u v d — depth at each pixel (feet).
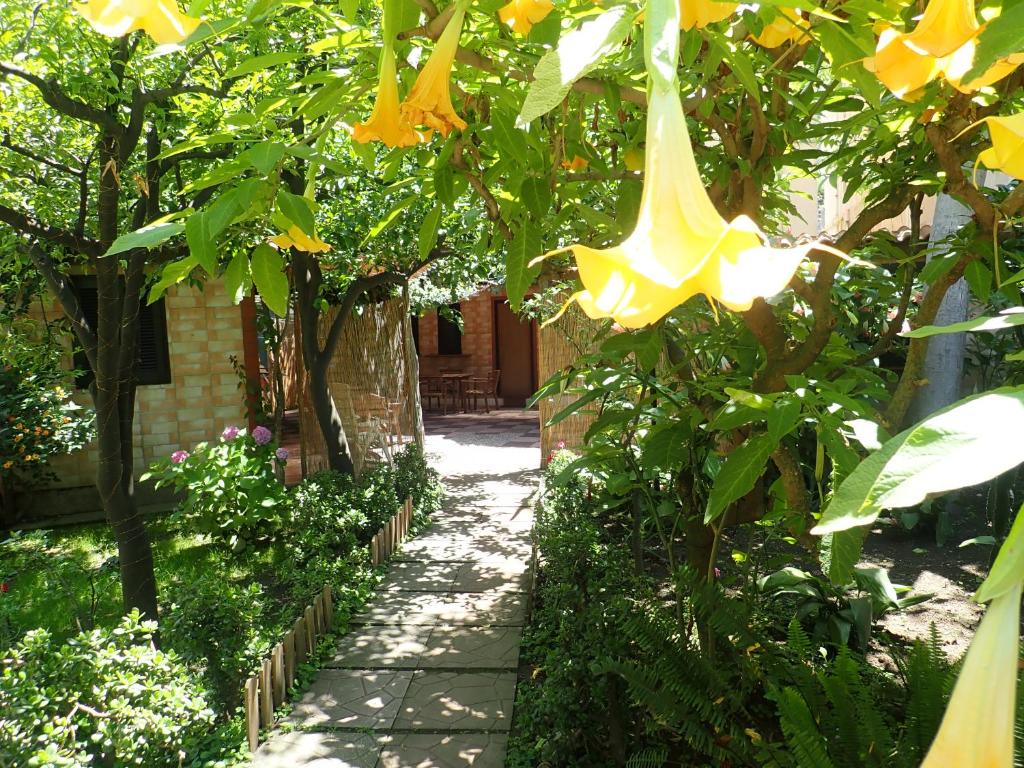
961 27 2.22
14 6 10.70
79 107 9.89
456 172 5.75
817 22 4.03
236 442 22.17
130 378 11.68
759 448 3.53
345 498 20.02
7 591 14.10
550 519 18.07
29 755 7.49
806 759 7.13
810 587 13.37
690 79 5.39
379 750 11.08
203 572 18.62
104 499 11.67
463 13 3.73
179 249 12.37
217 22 3.96
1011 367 17.46
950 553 17.43
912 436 1.10
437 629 15.19
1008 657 1.21
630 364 8.55
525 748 10.80
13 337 20.74
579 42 1.85
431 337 57.11
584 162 6.37
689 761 9.12
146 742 8.87
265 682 11.59
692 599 9.46
